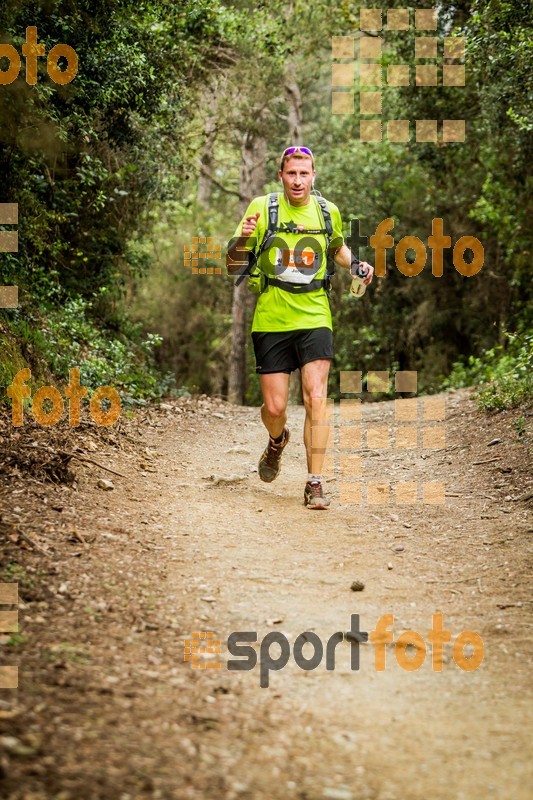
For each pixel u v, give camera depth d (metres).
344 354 24.64
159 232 25.41
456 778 2.89
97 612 4.04
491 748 3.12
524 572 5.09
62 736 2.83
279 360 6.29
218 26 13.67
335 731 3.19
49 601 4.05
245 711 3.27
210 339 27.02
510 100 11.95
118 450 7.47
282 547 5.55
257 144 24.53
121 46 10.25
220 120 17.88
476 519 6.14
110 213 12.55
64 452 6.29
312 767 2.89
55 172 10.98
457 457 7.93
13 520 5.02
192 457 7.98
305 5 18.30
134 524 5.57
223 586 4.70
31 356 8.47
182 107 13.34
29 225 10.01
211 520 6.02
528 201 14.96
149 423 9.23
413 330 22.44
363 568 5.20
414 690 3.61
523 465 7.23
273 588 4.76
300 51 19.67
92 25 9.70
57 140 9.76
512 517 6.11
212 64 15.80
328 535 5.85
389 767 2.94
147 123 12.15
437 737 3.19
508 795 2.79
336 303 24.66
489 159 16.00
